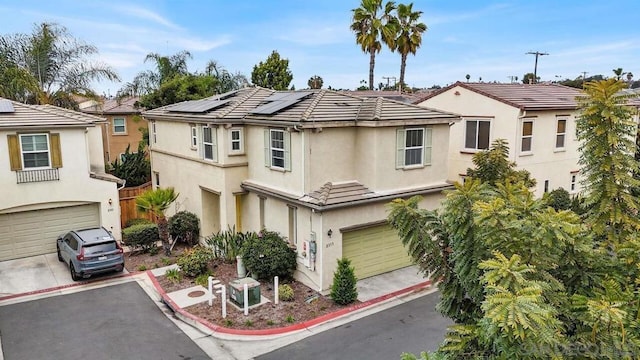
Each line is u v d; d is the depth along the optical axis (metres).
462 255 6.10
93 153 22.69
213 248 18.52
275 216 17.44
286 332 12.91
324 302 14.70
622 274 5.52
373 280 16.66
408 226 6.94
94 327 13.23
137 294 15.60
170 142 23.05
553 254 5.42
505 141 19.27
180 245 20.81
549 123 22.09
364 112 16.89
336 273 14.57
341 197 15.64
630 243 5.54
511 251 5.44
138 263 18.38
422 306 14.55
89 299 15.12
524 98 22.20
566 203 21.36
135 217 22.94
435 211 7.21
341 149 16.70
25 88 29.00
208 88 34.56
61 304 14.72
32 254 18.86
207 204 20.72
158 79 38.41
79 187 19.20
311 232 15.56
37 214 18.73
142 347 12.14
